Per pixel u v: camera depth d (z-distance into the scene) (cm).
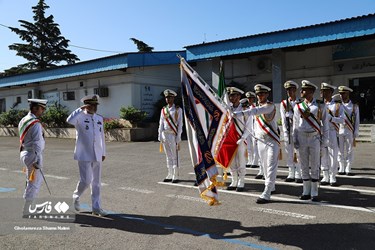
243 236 505
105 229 546
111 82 2270
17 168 1172
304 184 686
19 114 2616
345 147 897
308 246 462
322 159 797
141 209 653
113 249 466
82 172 612
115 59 2083
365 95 1877
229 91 793
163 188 818
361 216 574
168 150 886
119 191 798
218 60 1884
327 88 784
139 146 1712
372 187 760
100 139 620
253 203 672
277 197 709
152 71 2253
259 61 2155
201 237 505
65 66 2350
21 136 589
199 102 603
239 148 763
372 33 1372
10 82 2742
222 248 464
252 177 914
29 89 2800
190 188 813
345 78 1908
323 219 565
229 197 721
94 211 615
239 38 1698
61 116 2353
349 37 1422
